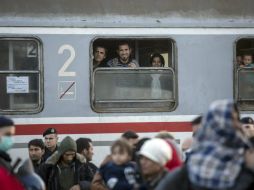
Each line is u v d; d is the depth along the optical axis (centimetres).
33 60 3091
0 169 1847
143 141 2489
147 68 3181
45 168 2770
